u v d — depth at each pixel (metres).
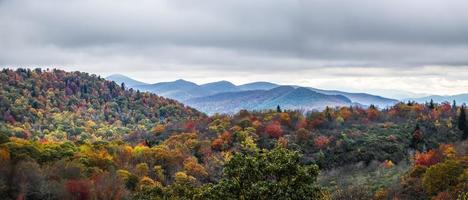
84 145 100.62
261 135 131.50
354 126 144.75
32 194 62.25
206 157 107.38
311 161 110.75
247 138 116.69
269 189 20.77
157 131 161.38
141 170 85.19
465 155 87.62
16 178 63.50
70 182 66.38
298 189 21.08
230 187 21.62
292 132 137.25
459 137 130.00
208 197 22.39
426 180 70.81
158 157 97.94
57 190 63.94
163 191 46.25
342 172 105.06
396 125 143.12
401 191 74.31
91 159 84.50
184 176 83.44
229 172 22.42
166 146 115.88
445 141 127.88
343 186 85.31
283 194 20.75
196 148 117.19
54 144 97.56
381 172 96.44
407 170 89.62
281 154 21.97
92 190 66.31
